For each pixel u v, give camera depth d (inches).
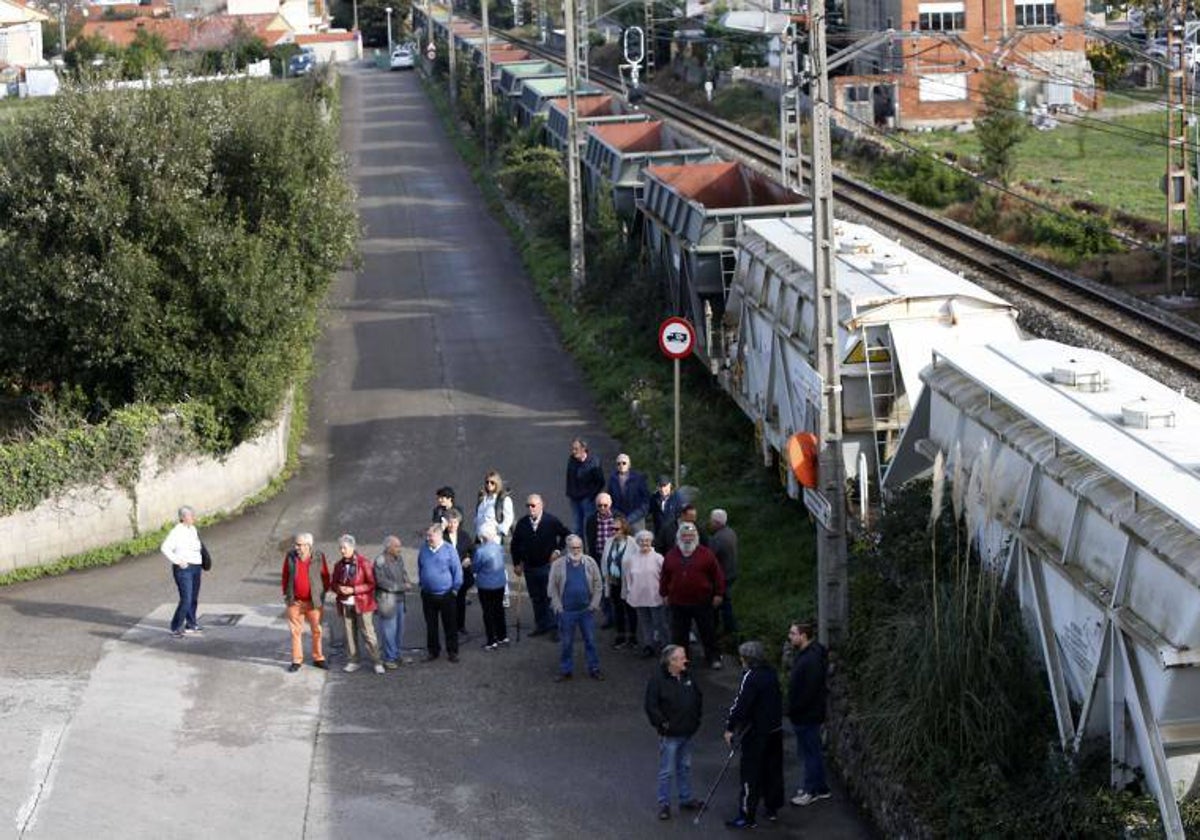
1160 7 2188.7
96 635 690.2
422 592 651.5
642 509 731.4
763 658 505.0
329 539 833.5
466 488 907.4
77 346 893.2
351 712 606.5
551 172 1756.9
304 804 531.8
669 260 1101.7
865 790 509.4
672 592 619.8
